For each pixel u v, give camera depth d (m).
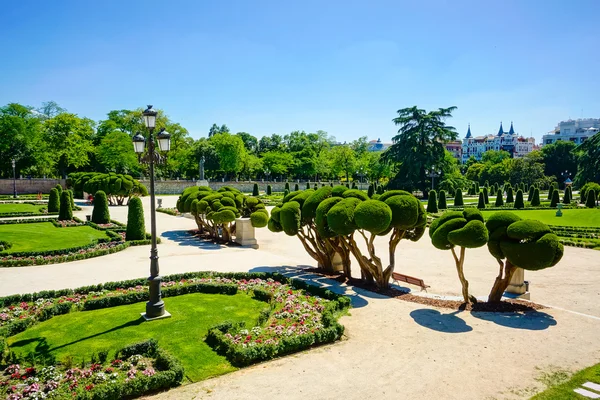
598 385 7.44
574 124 178.62
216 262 17.86
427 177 65.06
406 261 19.38
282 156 91.31
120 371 7.68
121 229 26.03
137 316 10.80
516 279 13.26
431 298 12.71
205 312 11.16
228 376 7.70
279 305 11.76
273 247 22.95
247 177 96.00
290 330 9.52
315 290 12.96
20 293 12.77
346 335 9.77
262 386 7.32
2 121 58.88
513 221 11.59
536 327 10.31
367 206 12.29
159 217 36.16
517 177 82.25
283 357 8.55
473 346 9.12
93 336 9.40
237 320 10.55
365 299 12.70
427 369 8.03
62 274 15.44
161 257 18.89
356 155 100.69
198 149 81.50
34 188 62.28
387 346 9.12
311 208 15.20
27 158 61.78
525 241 11.09
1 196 55.25
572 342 9.39
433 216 39.72
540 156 92.12
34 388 6.86
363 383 7.46
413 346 9.12
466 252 21.78
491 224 11.97
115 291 12.80
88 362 7.96
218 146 79.62
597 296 13.66
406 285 15.00
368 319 10.89
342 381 7.53
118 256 19.05
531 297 13.52
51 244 21.09
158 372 7.39
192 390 7.18
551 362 8.38
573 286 14.85
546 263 10.64
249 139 109.94
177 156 77.31
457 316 11.12
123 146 67.38
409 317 11.04
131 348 8.39
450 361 8.38
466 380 7.60
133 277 15.04
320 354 8.70
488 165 102.25
